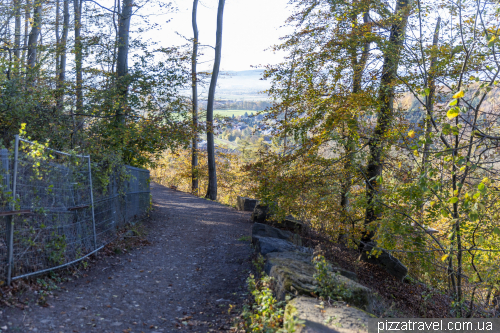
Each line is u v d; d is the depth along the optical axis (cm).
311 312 436
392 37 971
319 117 991
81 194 754
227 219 1548
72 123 1005
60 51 1232
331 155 1049
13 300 484
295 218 1341
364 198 866
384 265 1125
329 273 550
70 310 512
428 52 849
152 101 1331
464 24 803
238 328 495
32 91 918
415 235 793
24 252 553
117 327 492
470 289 841
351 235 1071
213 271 808
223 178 3347
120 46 1348
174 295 648
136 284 672
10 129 866
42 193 609
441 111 859
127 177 1072
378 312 618
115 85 1204
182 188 3803
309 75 1002
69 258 662
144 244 959
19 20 1493
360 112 945
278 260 678
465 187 770
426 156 742
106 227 883
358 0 978
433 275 946
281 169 1030
